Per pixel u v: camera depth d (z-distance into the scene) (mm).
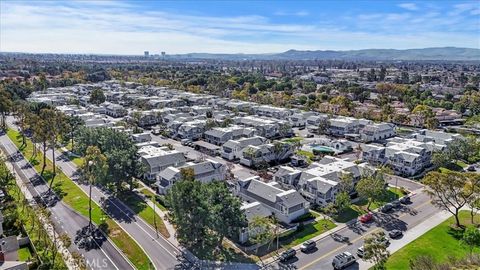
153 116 167125
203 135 144000
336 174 89875
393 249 64375
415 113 175625
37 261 58312
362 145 134000
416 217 77562
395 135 150250
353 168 94188
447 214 78750
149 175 96438
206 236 62406
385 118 171500
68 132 121250
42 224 64375
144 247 64500
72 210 78625
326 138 145625
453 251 63625
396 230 69875
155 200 84375
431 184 75938
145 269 58062
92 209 79312
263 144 117438
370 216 76188
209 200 61969
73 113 156250
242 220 61906
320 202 82812
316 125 166125
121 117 176500
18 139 134500
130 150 90000
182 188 61250
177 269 58281
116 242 65875
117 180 85125
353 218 77125
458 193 73125
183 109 185000
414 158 104062
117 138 95875
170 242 66375
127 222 73750
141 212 78125
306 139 143250
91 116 157000
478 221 74688
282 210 75125
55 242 62031
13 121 164250
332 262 59875
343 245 66125
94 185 91938
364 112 181625
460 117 182125
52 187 91125
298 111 184125
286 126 149500
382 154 111375
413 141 123750
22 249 63062
